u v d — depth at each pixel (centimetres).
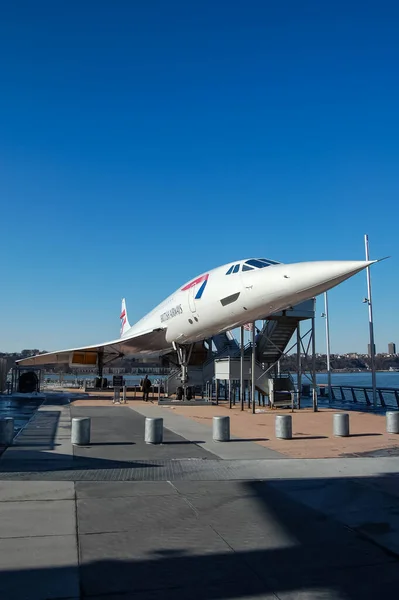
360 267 1639
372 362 2441
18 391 3428
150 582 431
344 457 1037
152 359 3859
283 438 1293
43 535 541
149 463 952
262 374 2430
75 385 5394
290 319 2370
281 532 561
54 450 1079
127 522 590
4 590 410
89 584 425
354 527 580
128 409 2150
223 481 807
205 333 2467
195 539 536
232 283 2053
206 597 405
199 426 1541
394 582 437
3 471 865
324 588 424
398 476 852
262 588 423
